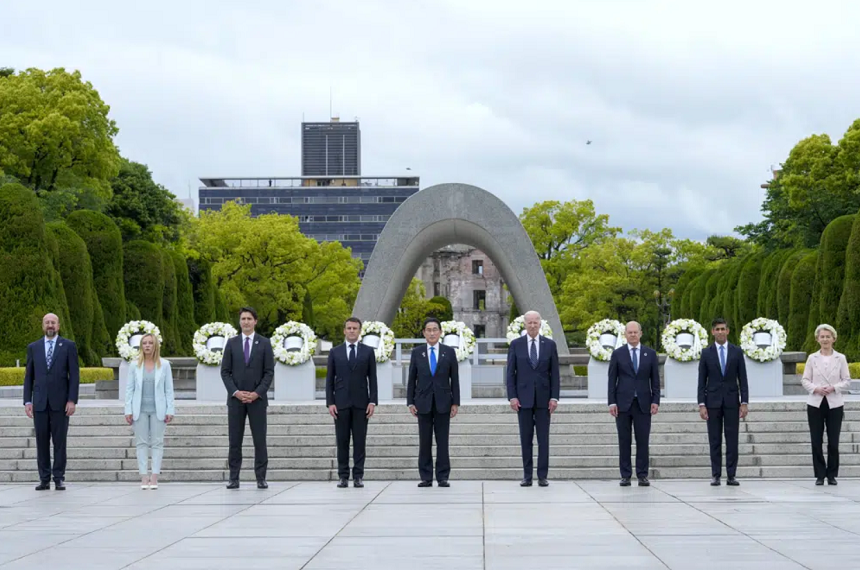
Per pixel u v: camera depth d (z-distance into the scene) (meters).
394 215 26.95
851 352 33.22
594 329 20.78
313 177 146.00
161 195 52.34
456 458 14.67
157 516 10.30
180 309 46.72
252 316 13.16
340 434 13.07
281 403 17.95
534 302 26.77
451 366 13.14
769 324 20.19
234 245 59.47
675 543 8.33
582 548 8.11
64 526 9.60
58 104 44.53
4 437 15.61
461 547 8.20
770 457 14.57
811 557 7.64
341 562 7.57
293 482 14.07
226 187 142.12
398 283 28.17
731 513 10.21
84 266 34.69
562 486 13.16
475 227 27.27
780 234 54.09
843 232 36.16
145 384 13.30
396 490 12.77
